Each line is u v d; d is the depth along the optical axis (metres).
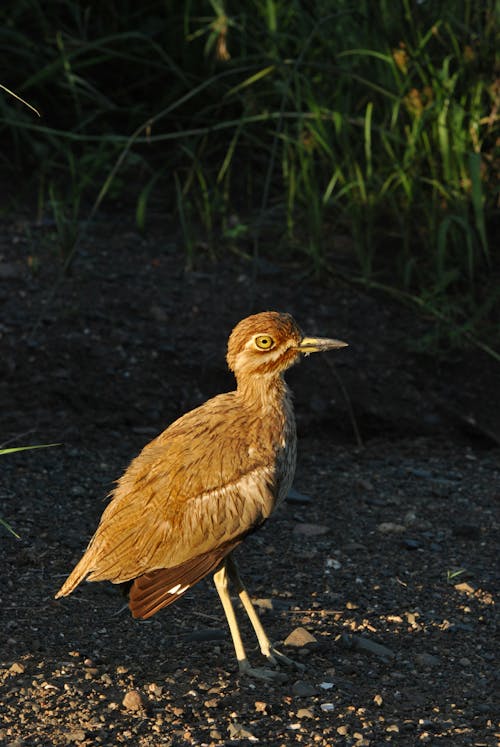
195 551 7.38
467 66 14.39
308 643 8.05
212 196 15.17
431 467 11.53
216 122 15.80
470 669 7.90
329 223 14.98
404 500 10.73
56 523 9.75
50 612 8.38
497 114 14.20
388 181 14.03
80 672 7.50
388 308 13.79
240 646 7.68
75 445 11.18
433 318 13.69
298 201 15.05
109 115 16.42
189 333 12.83
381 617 8.59
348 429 12.15
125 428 11.59
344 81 15.03
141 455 7.74
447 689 7.61
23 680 7.34
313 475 11.18
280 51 15.31
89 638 8.04
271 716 7.11
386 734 6.95
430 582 9.20
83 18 16.89
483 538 10.03
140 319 12.95
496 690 7.62
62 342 12.39
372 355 12.98
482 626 8.53
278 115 13.95
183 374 12.34
